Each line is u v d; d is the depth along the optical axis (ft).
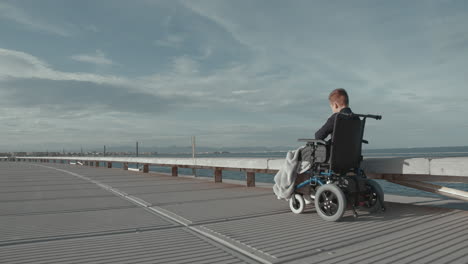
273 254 5.98
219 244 6.77
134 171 40.65
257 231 7.90
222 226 8.54
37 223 9.19
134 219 9.68
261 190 17.95
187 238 7.31
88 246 6.70
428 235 7.15
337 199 8.89
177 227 8.52
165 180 25.64
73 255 6.08
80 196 15.65
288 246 6.50
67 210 11.50
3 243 6.99
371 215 9.72
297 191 10.50
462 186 28.48
